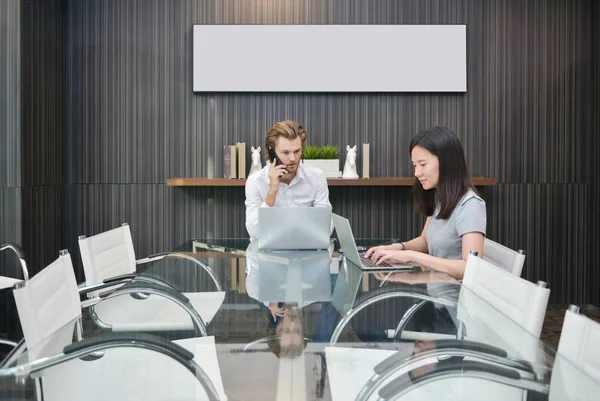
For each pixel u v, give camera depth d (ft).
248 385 3.16
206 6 13.37
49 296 4.76
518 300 4.61
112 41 13.39
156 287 5.60
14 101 11.18
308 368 3.42
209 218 13.69
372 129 13.47
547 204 13.69
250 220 9.44
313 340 3.89
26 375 3.35
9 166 11.22
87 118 13.47
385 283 5.83
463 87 13.39
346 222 6.65
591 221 13.69
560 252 13.73
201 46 13.29
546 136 13.60
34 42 11.76
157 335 4.01
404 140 13.51
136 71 13.44
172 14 13.39
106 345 3.80
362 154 13.46
